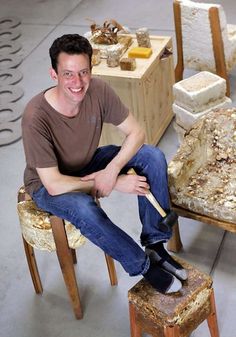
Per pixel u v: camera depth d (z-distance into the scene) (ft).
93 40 12.81
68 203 8.13
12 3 21.95
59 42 7.54
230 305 9.30
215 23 13.23
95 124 8.40
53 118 8.02
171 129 13.74
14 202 12.26
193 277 8.14
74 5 21.11
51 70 7.93
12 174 13.12
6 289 10.25
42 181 8.18
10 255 10.93
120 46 12.42
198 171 9.95
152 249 8.41
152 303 7.89
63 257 8.72
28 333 9.41
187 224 10.94
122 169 8.81
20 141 14.16
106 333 9.19
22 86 16.43
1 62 17.88
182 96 12.05
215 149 10.09
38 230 8.57
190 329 8.15
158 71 12.70
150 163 8.64
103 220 8.04
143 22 19.07
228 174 9.77
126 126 8.71
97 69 12.24
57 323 9.48
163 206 8.60
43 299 9.95
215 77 12.24
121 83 12.01
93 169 9.10
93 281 10.12
